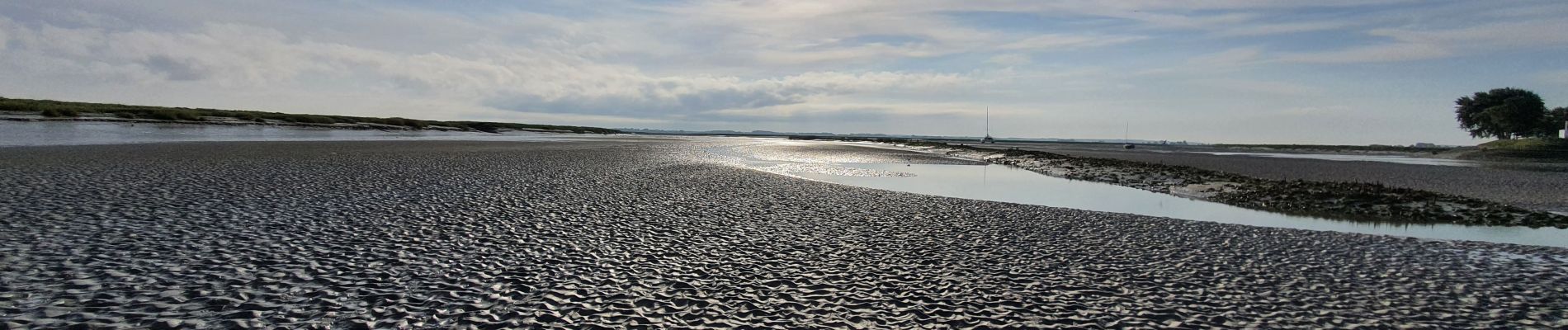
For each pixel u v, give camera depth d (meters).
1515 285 11.09
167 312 8.18
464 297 9.26
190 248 11.55
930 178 37.09
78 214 14.14
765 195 22.55
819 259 12.44
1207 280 11.17
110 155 30.27
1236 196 27.69
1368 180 39.25
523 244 12.85
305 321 8.07
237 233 12.88
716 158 47.38
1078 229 16.42
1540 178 40.91
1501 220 21.30
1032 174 42.50
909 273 11.46
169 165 25.86
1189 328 8.74
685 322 8.61
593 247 12.86
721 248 13.24
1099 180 38.03
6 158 27.31
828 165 46.03
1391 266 12.41
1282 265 12.43
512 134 116.25
